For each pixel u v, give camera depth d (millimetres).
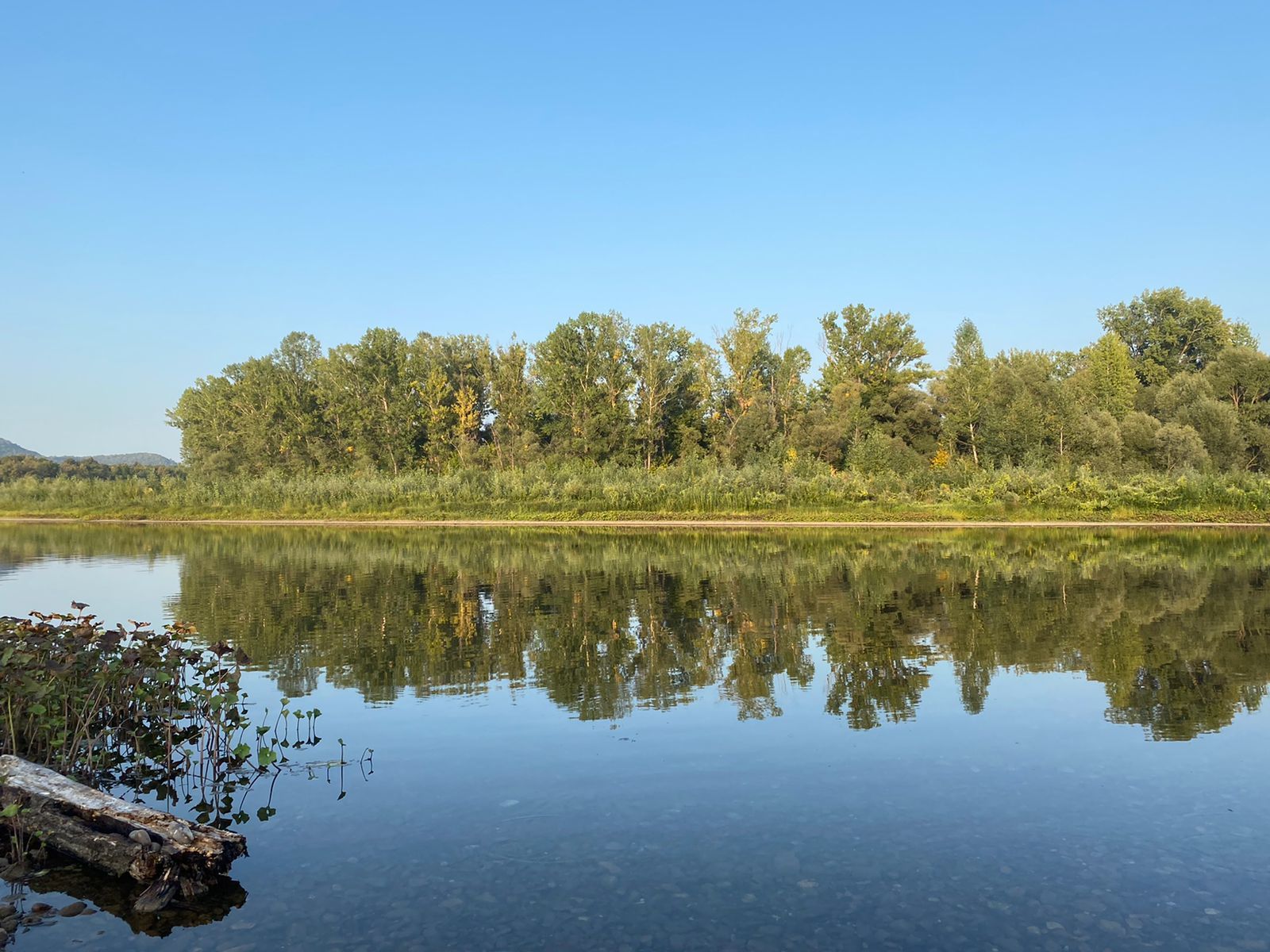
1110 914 5824
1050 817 7551
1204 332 82875
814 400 80500
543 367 75000
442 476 67562
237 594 22891
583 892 6195
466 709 11336
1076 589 22766
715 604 20734
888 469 64500
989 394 68875
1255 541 40031
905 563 30453
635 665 13992
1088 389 74688
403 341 80812
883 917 5777
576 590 23516
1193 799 7969
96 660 10656
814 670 13438
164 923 5898
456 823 7535
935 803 7898
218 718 9648
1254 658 14078
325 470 80312
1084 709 11094
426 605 20828
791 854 6805
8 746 9578
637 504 59125
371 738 10125
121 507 68625
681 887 6250
